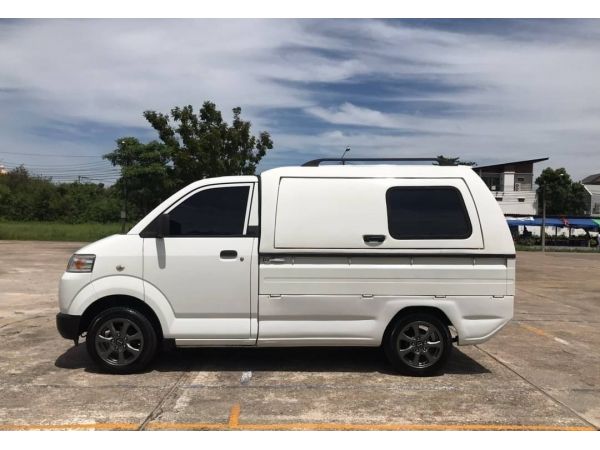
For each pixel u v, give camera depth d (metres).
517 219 50.44
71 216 57.31
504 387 5.51
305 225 5.65
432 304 5.69
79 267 5.66
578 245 49.88
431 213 5.73
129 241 5.68
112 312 5.68
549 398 5.20
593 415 4.77
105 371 5.76
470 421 4.57
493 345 7.44
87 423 4.42
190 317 5.65
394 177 5.80
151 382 5.47
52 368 5.96
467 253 5.67
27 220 56.94
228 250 5.64
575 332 8.50
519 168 57.56
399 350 5.77
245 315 5.65
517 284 15.80
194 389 5.28
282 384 5.47
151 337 5.71
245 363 6.20
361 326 5.70
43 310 9.73
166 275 5.61
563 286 15.33
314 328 5.67
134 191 28.47
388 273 5.67
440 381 5.66
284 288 5.64
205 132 25.05
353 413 4.70
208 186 5.82
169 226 5.66
